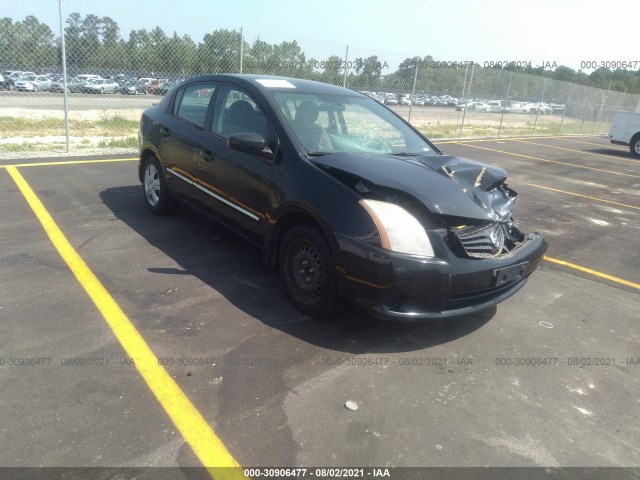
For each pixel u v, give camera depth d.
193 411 2.53
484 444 2.49
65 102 8.74
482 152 14.29
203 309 3.57
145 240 4.79
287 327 3.42
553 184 10.14
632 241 6.39
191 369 2.87
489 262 3.24
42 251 4.34
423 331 3.57
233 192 4.11
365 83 14.70
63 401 2.51
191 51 11.69
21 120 14.32
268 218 3.75
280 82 4.44
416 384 2.94
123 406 2.52
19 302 3.44
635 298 4.54
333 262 3.24
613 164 14.61
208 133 4.49
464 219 3.23
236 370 2.90
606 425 2.73
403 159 3.78
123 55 11.30
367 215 3.11
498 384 3.01
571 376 3.17
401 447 2.42
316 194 3.37
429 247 3.08
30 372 2.71
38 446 2.22
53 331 3.13
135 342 3.08
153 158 5.36
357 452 2.36
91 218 5.29
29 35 9.80
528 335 3.66
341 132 4.13
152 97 14.11
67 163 7.84
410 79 16.52
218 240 4.93
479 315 3.92
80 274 3.95
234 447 2.32
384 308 3.08
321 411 2.62
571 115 27.83
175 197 5.05
